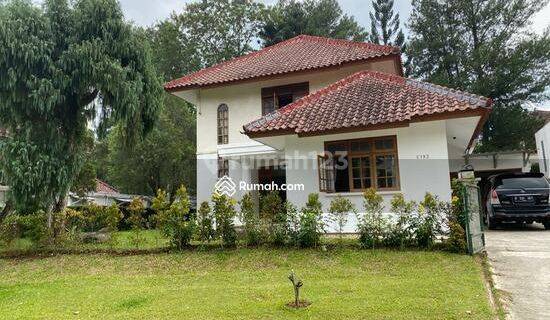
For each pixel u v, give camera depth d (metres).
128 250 10.42
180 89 17.78
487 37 32.69
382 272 7.61
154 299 6.39
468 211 8.63
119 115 12.77
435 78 32.19
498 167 20.94
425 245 8.91
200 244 10.14
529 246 10.11
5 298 7.17
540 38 30.27
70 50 11.88
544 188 13.37
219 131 17.80
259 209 10.08
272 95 17.25
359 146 11.30
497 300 5.86
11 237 11.10
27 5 11.89
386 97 11.88
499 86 30.05
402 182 10.69
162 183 29.50
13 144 11.51
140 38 13.57
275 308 5.51
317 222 9.39
